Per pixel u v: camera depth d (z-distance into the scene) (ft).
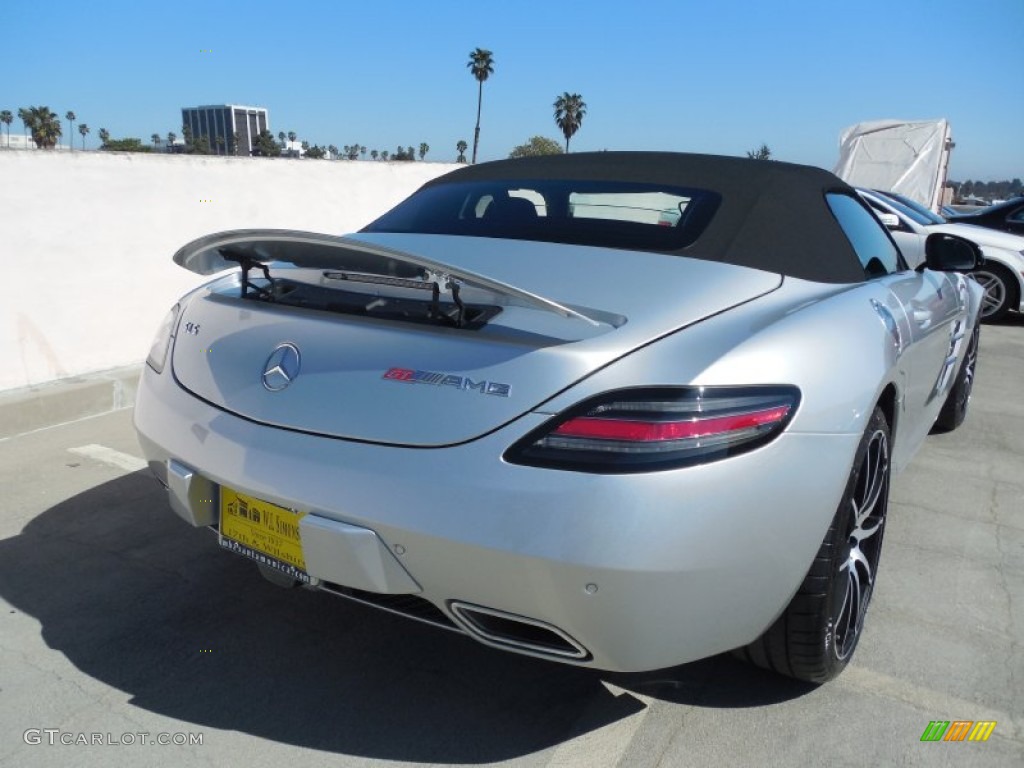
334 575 5.86
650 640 5.55
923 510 11.34
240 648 7.84
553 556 5.21
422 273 5.79
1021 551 10.15
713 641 5.82
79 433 13.96
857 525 7.20
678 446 5.27
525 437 5.38
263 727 6.75
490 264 6.96
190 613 8.42
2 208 14.28
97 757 6.36
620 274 6.57
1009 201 31.30
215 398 6.63
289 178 20.30
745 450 5.46
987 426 15.53
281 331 6.54
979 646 8.02
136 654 7.72
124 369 16.25
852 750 6.55
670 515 5.22
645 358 5.57
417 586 5.72
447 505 5.40
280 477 5.95
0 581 8.96
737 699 7.16
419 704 7.07
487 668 7.60
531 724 6.84
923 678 7.48
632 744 6.59
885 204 26.25
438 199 9.30
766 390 5.65
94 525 10.36
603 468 5.23
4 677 7.31
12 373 14.61
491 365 5.64
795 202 8.10
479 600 5.59
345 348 6.15
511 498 5.29
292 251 6.41
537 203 8.42
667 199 7.99
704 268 6.79
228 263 7.45
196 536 10.12
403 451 5.63
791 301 6.75
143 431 7.13
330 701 7.09
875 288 8.07
